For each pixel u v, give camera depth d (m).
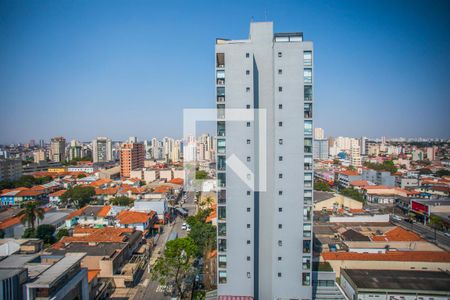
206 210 116.06
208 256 77.50
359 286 57.62
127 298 65.06
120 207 120.88
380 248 79.12
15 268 42.12
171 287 69.38
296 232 49.53
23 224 97.38
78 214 113.56
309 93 48.25
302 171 48.91
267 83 50.56
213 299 55.50
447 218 110.06
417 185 177.88
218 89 49.06
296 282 50.00
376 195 156.50
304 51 48.03
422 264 67.75
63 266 48.22
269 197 51.62
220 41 50.94
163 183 188.00
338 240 86.56
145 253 87.50
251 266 49.94
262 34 50.38
